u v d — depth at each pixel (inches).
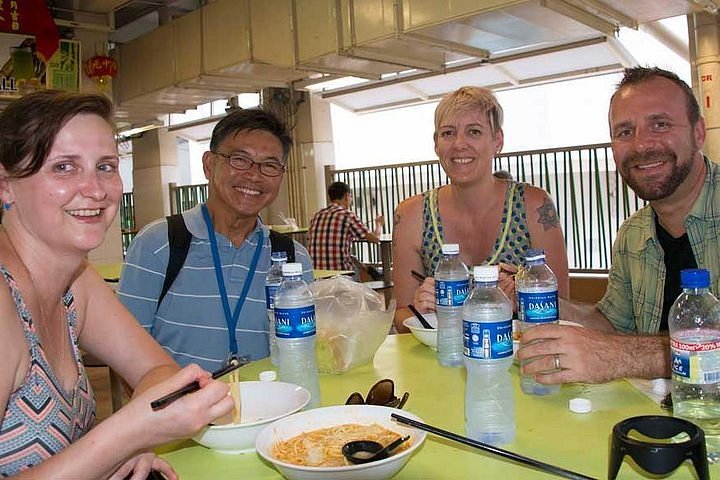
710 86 199.0
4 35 229.8
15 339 43.6
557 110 315.0
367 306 69.9
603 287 194.9
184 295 80.7
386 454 42.4
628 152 74.3
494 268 48.5
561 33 198.8
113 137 47.4
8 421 44.9
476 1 178.1
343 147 372.8
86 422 52.5
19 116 43.7
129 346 59.5
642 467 38.8
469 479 41.4
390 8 201.5
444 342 68.6
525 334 55.1
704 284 47.0
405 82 289.9
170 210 436.1
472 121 91.4
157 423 40.7
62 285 50.5
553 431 48.8
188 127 416.2
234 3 247.6
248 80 269.4
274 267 74.9
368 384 63.5
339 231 247.0
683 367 45.2
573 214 219.5
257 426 47.0
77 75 248.7
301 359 58.7
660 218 78.2
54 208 44.8
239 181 79.4
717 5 182.2
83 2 259.0
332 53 220.7
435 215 97.9
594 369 52.2
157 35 283.7
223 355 81.2
